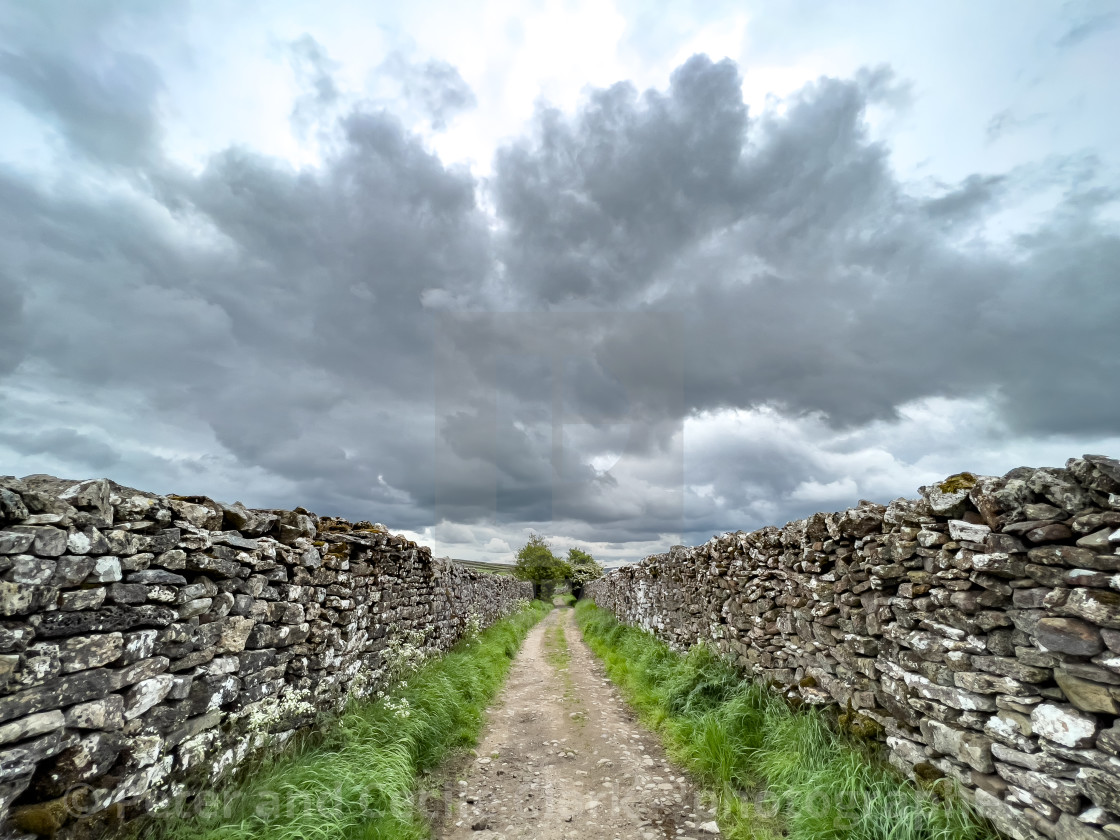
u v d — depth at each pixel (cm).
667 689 777
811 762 469
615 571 2023
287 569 515
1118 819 268
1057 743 298
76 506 293
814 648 574
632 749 631
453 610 1263
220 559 407
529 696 910
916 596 413
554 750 641
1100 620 276
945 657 383
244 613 441
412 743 560
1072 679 294
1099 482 285
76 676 282
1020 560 325
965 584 364
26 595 258
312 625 555
